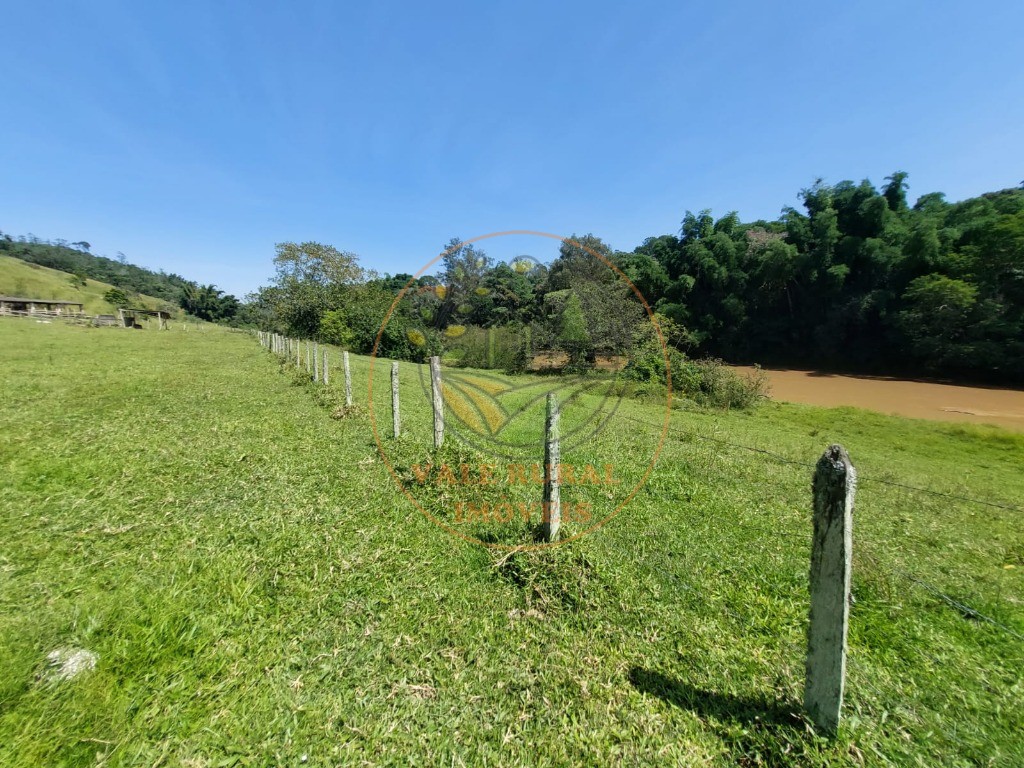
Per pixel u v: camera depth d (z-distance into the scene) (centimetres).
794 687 245
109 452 600
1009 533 527
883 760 202
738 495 587
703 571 386
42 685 233
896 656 287
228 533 404
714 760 208
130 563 350
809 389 2580
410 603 318
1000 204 3353
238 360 1830
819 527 206
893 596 357
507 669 261
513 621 304
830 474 199
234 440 681
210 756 201
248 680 244
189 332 4038
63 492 473
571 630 299
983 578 408
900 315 2945
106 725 214
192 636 272
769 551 430
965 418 1830
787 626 312
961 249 2958
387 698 237
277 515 443
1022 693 258
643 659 273
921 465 982
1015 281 2620
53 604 296
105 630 273
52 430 690
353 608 309
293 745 207
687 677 259
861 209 3419
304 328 3100
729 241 3716
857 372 3219
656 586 354
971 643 309
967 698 251
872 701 240
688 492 577
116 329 3597
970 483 819
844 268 3250
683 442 887
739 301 3628
